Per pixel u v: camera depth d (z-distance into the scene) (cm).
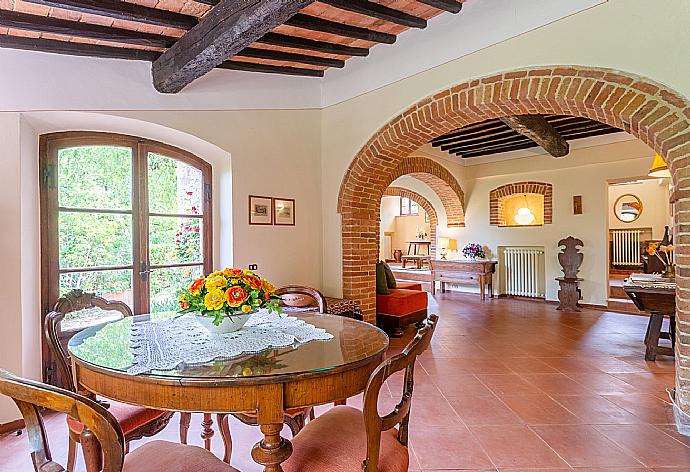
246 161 441
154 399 150
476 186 924
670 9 275
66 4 263
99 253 365
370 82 454
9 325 296
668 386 362
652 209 1033
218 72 422
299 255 489
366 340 197
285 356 171
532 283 845
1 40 303
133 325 226
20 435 283
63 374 213
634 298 441
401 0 349
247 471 238
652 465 240
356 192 486
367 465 142
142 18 292
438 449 260
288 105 479
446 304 796
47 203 336
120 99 362
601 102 305
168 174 412
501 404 327
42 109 321
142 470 147
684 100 270
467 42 374
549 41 327
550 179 812
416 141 449
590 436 275
